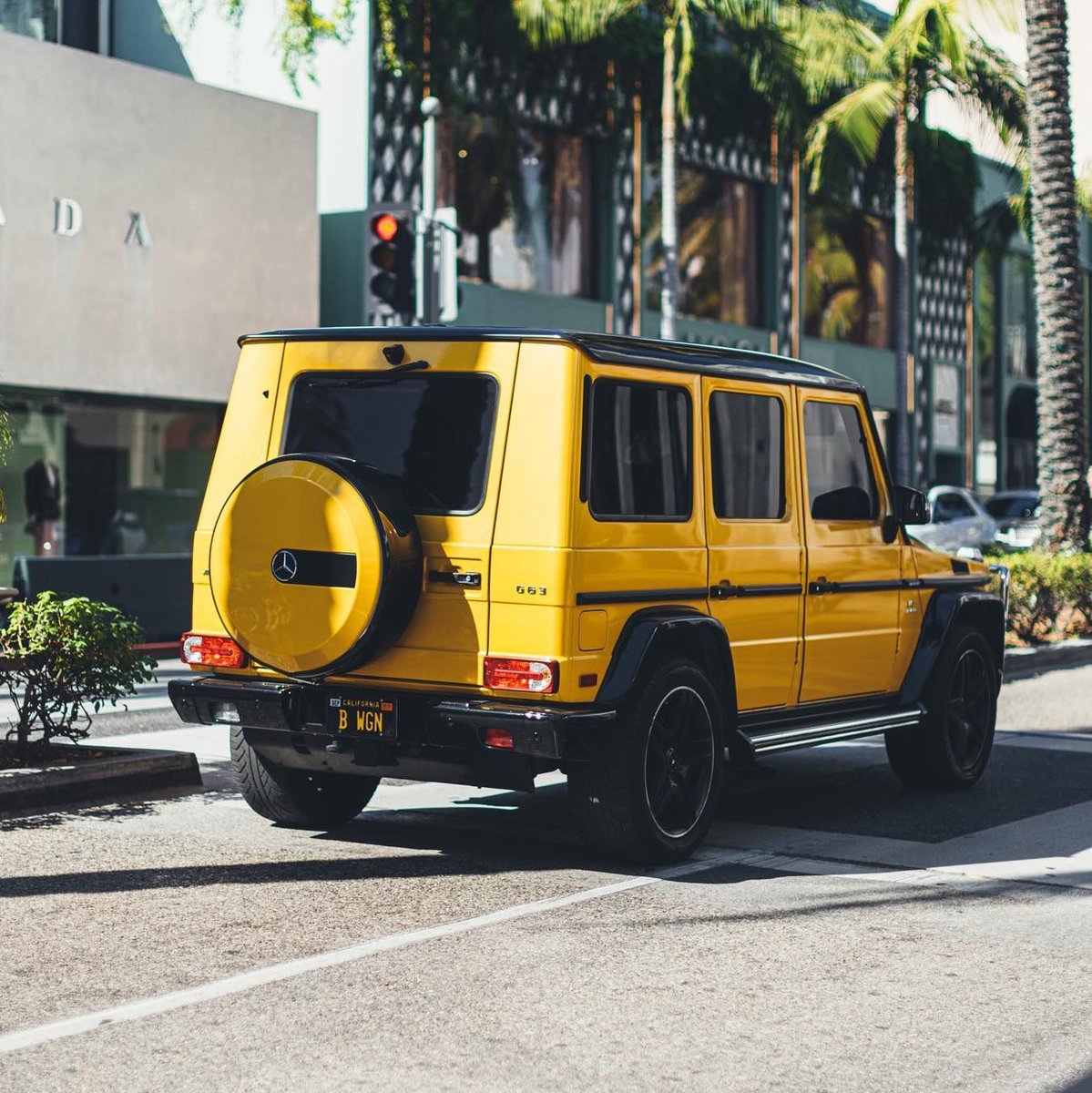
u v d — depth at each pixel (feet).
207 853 24.85
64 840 25.54
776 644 26.53
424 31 84.12
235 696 24.20
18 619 29.14
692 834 24.63
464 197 87.51
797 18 91.91
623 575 23.30
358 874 23.56
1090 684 51.29
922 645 30.58
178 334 72.95
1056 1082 15.21
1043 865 24.79
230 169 74.90
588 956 19.33
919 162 107.76
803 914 21.58
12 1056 15.57
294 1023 16.65
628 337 24.13
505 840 26.21
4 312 66.33
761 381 26.43
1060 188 68.13
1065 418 68.08
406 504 23.38
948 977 18.66
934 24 95.04
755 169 109.81
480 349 23.43
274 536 23.22
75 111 68.54
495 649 22.77
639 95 95.66
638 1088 14.90
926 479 134.82
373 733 23.45
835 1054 15.93
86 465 70.95
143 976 18.30
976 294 141.18
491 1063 15.52
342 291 82.99
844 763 35.32
